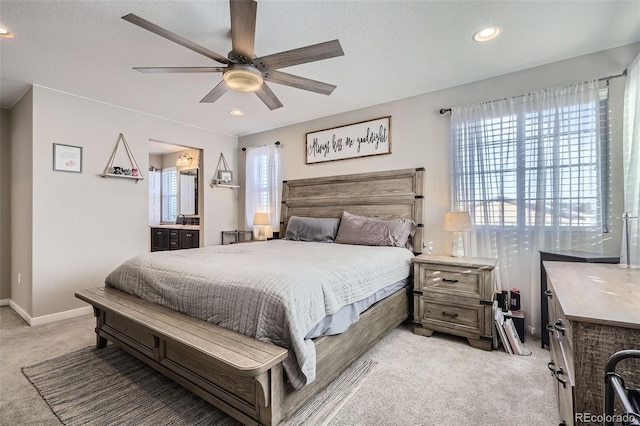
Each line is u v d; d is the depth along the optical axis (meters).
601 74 2.44
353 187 3.84
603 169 2.41
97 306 2.12
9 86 3.05
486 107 2.90
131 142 3.79
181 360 1.72
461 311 2.53
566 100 2.52
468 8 1.92
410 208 3.39
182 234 5.55
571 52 2.47
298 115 4.09
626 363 0.92
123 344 2.12
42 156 3.06
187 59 2.52
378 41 2.29
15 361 2.23
